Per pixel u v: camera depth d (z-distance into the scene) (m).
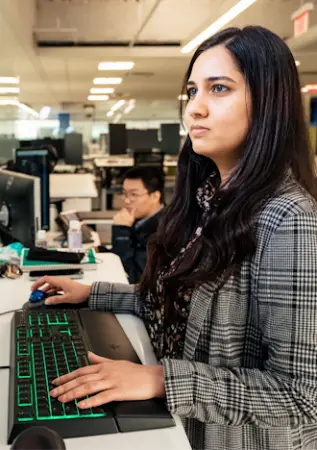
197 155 0.98
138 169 2.64
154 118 19.58
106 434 0.71
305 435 0.84
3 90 7.48
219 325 0.80
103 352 0.97
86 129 19.16
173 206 1.03
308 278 0.70
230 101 0.79
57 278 1.33
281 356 0.72
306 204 0.73
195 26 6.54
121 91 12.83
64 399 0.75
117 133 9.35
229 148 0.82
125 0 6.46
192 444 0.83
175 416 0.76
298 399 0.71
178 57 7.49
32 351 0.93
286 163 0.78
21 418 0.71
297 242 0.70
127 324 1.18
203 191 0.97
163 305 0.93
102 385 0.76
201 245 0.83
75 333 1.03
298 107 0.80
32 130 16.14
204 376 0.75
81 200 3.48
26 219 2.12
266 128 0.78
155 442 0.70
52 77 10.14
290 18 5.51
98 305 1.24
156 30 6.75
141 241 2.44
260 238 0.75
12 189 2.22
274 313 0.73
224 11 4.46
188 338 0.84
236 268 0.78
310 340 0.70
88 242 2.53
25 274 1.71
